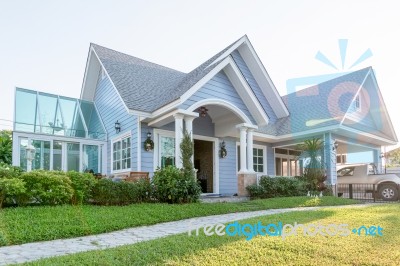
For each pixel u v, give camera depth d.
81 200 8.83
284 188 13.38
